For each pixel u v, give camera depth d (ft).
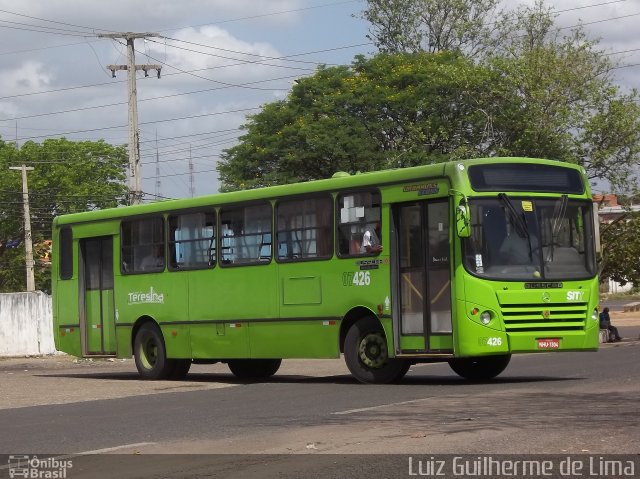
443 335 60.64
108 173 251.80
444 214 60.85
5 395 69.77
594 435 37.83
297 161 164.45
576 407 46.32
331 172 167.32
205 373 91.97
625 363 78.89
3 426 50.37
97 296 83.30
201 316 74.79
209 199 74.54
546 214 61.67
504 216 60.64
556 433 38.50
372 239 63.98
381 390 59.82
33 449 41.37
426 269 61.62
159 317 78.07
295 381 74.43
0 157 246.68
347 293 65.26
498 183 60.90
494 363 67.41
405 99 166.81
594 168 150.51
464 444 36.83
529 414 44.19
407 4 194.39
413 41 194.80
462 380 67.62
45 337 127.65
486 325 59.41
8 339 125.29
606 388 55.42
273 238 69.87
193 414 51.44
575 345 61.41
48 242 252.83
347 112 169.48
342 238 65.67
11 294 125.90
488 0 192.34
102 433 45.39
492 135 154.51
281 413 49.70
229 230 73.00
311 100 172.96
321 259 66.80
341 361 106.01
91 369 104.88
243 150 172.35
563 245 61.98
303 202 68.13
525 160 62.08
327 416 47.16
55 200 246.27
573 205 62.69
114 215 81.76
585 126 149.59
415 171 62.08
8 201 242.99
